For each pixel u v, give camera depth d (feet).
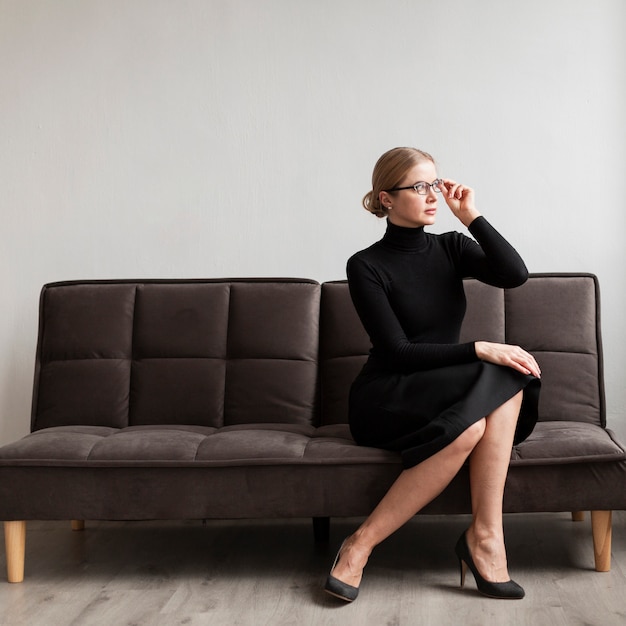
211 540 9.79
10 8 11.82
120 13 11.76
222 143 11.62
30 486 8.19
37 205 11.83
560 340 9.77
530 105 11.16
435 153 11.28
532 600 7.45
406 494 7.60
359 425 8.23
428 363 7.93
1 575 8.61
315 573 8.42
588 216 11.09
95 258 11.78
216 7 11.63
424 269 8.38
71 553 9.36
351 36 11.43
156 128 11.71
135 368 10.27
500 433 7.59
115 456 8.16
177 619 7.22
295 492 7.99
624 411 11.07
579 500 7.80
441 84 11.29
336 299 10.25
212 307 10.32
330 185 11.47
